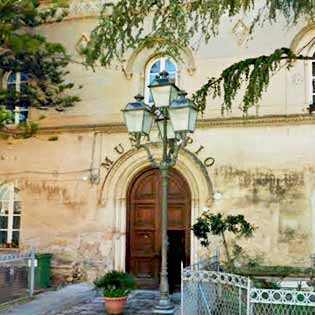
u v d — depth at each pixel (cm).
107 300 1065
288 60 983
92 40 915
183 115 859
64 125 1561
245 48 1452
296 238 1336
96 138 1534
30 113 1599
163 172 893
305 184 1351
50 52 1362
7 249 1560
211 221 1181
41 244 1535
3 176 1594
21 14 1295
